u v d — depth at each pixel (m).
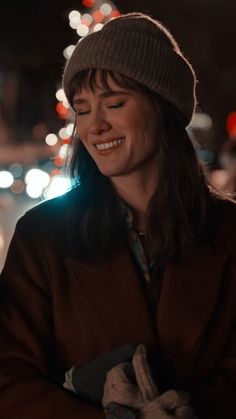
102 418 2.32
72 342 2.47
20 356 2.43
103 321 2.46
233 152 10.85
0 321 2.46
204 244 2.54
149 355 2.44
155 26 2.46
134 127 2.42
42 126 11.65
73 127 2.58
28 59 10.78
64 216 2.54
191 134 2.60
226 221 2.60
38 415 2.36
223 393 2.44
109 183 2.55
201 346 2.48
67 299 2.47
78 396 2.38
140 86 2.40
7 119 11.94
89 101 2.43
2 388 2.41
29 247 2.52
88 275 2.47
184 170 2.50
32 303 2.47
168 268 2.50
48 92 11.38
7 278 2.51
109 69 2.37
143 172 2.51
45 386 2.39
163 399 2.25
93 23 6.93
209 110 22.20
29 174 7.95
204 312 2.48
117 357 2.33
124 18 2.45
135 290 2.47
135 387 2.27
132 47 2.39
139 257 2.53
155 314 2.50
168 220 2.49
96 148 2.45
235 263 2.54
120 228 2.52
